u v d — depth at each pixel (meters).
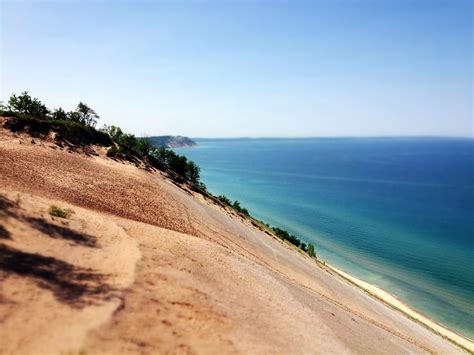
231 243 34.97
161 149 80.31
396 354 23.81
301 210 122.94
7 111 45.16
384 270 69.56
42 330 9.60
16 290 10.95
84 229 17.64
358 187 182.00
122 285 12.96
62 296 11.36
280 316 17.25
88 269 13.64
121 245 16.92
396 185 190.88
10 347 8.76
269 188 174.00
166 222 29.45
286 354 13.56
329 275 47.88
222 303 14.99
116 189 32.94
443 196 159.75
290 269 37.91
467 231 99.88
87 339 9.62
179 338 11.29
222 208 59.31
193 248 21.69
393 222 109.06
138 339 10.47
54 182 27.02
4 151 30.78
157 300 12.91
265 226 71.50
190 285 15.10
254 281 21.09
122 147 58.88
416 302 56.28
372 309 39.38
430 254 79.62
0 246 13.04
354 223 106.38
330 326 20.86
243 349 12.22
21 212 16.53
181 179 64.62
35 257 13.23
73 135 49.72
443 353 34.12
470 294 60.25
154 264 15.79
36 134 43.56
